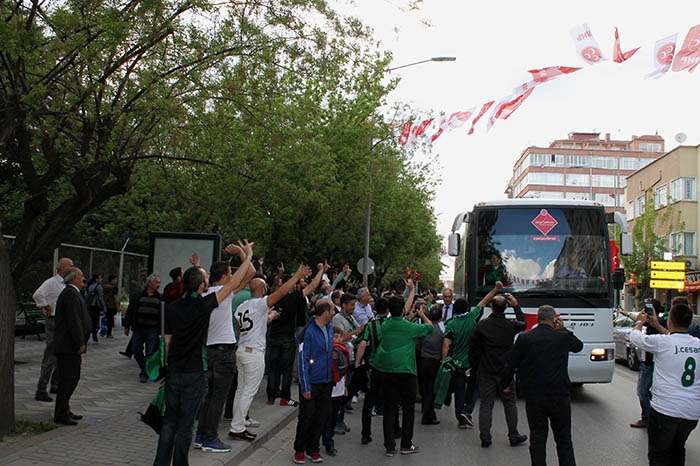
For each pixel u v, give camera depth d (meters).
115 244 28.81
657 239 36.50
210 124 11.09
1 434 7.06
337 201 22.08
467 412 9.78
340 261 32.12
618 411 11.07
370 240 28.47
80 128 9.40
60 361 7.80
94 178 9.02
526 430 9.57
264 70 10.64
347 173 21.80
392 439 7.95
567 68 9.84
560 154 94.81
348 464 7.48
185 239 12.97
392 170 24.09
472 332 8.95
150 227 22.89
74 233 26.34
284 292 7.72
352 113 21.08
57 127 8.40
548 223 12.15
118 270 22.23
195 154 12.28
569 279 11.85
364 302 12.12
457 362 9.53
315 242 24.12
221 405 7.32
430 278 66.19
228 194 16.30
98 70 9.02
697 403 5.78
